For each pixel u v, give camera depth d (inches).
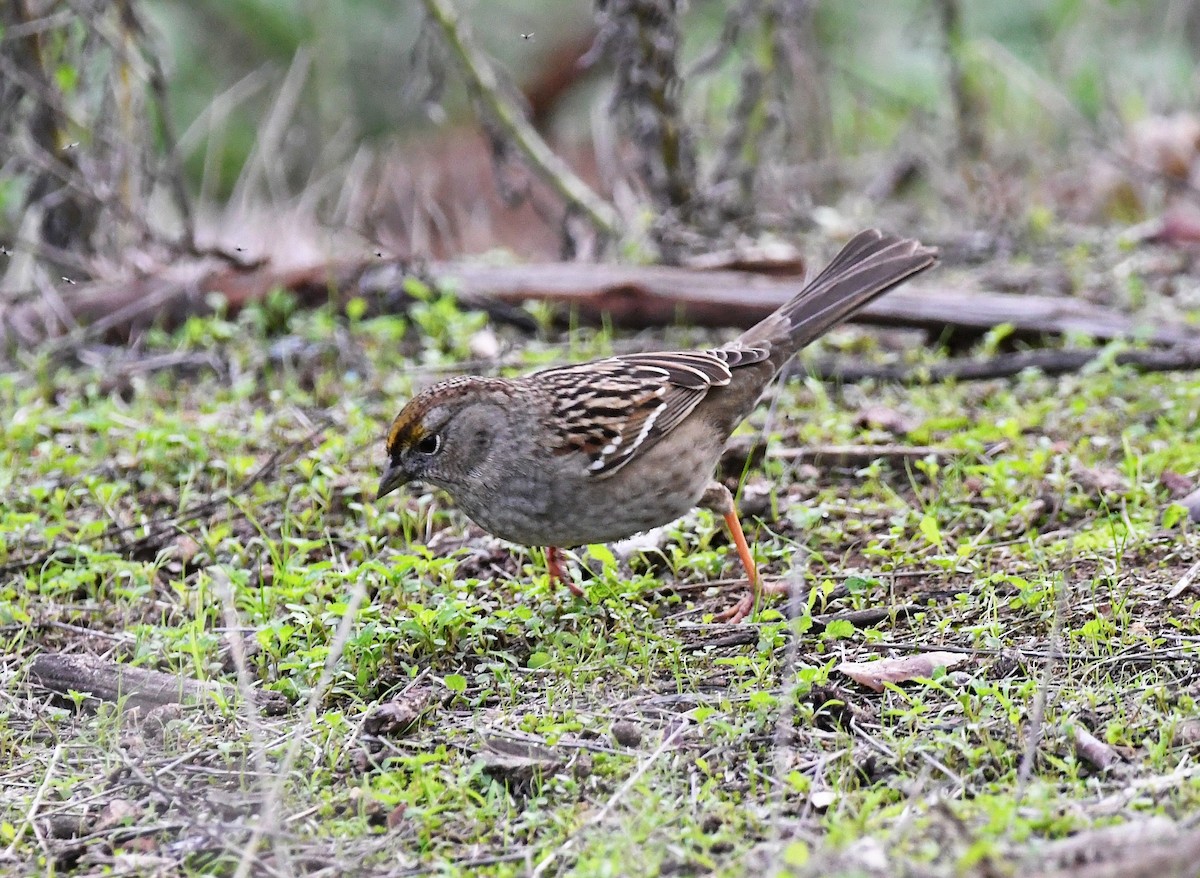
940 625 351.3
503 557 412.8
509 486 371.6
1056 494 415.8
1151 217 735.1
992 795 274.7
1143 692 310.5
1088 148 774.5
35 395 534.3
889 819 267.9
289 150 800.9
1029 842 252.8
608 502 373.1
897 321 543.8
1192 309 579.8
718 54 666.2
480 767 295.9
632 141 670.5
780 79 685.3
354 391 523.5
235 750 319.0
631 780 288.2
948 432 469.4
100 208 614.9
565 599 382.0
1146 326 534.0
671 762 303.1
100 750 325.1
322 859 277.3
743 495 426.9
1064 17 850.8
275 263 617.0
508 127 645.3
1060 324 538.0
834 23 845.2
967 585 375.9
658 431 373.1
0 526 417.7
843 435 465.4
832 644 349.7
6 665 362.0
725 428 395.2
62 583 390.6
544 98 885.2
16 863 285.7
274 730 327.0
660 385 377.7
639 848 268.8
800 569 336.8
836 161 792.9
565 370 382.9
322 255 636.1
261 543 418.0
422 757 301.1
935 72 831.1
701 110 802.2
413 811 285.6
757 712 314.0
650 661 346.6
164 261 627.5
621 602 370.9
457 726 323.9
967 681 325.1
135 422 488.4
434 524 434.9
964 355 552.1
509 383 374.3
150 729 332.5
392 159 780.6
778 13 676.1
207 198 780.6
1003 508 414.6
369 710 326.6
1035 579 370.9
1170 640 337.4
